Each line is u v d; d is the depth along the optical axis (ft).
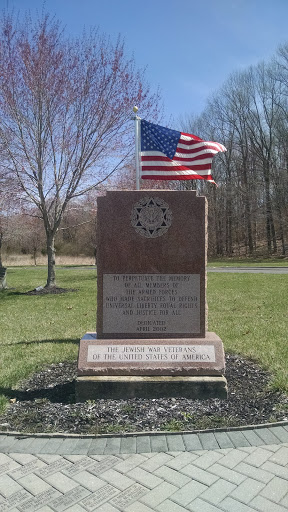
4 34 51.98
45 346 24.80
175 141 21.47
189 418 14.08
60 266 133.49
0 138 52.80
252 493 10.19
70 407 15.19
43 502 10.02
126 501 9.98
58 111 53.21
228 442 12.64
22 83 52.29
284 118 140.56
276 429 13.38
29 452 12.32
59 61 52.75
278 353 21.59
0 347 25.02
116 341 16.67
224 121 155.33
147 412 14.56
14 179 54.39
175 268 17.38
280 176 142.51
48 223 58.95
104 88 53.93
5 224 84.84
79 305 42.75
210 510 9.58
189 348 16.53
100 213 17.28
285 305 37.86
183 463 11.59
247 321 30.53
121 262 17.34
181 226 17.37
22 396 16.70
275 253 147.33
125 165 58.75
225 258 152.46
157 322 17.39
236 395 16.11
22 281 79.82
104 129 54.54
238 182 164.55
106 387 15.74
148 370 16.08
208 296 46.29
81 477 11.03
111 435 13.00
